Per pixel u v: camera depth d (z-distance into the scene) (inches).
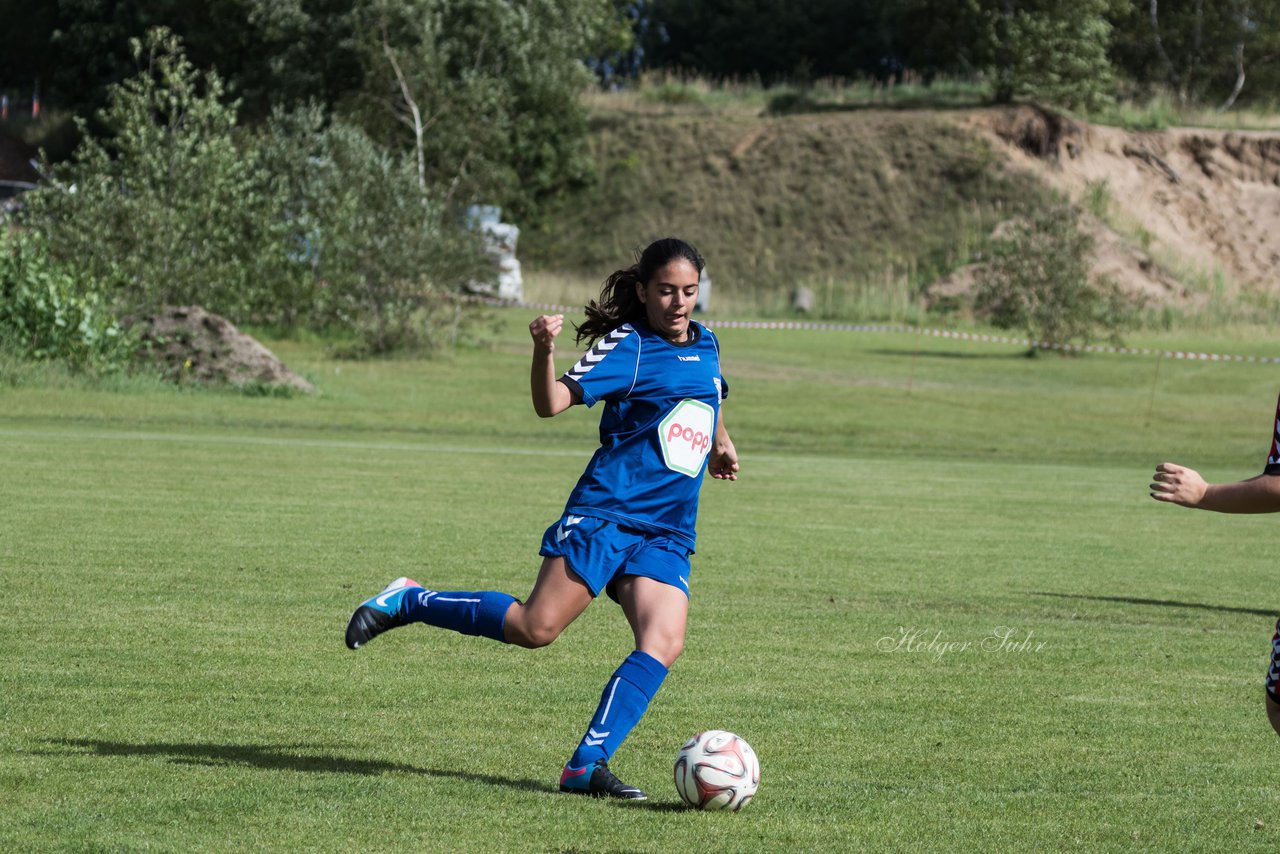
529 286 4795.8
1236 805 460.4
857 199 5305.1
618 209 5492.1
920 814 441.1
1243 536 1255.5
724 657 681.0
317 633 697.6
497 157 4810.5
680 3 7598.4
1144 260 4862.2
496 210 4121.6
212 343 2361.0
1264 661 717.3
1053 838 418.9
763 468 1738.4
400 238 3115.2
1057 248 3695.9
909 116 5556.1
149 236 2859.3
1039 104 5595.5
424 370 2810.0
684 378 461.4
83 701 553.3
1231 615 853.2
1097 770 501.7
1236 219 5428.2
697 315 4611.2
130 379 2233.0
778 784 473.1
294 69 5073.8
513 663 652.7
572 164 5452.8
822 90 6215.6
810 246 5206.7
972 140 5398.6
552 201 5565.9
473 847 393.7
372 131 4490.7
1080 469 1867.6
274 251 3144.7
